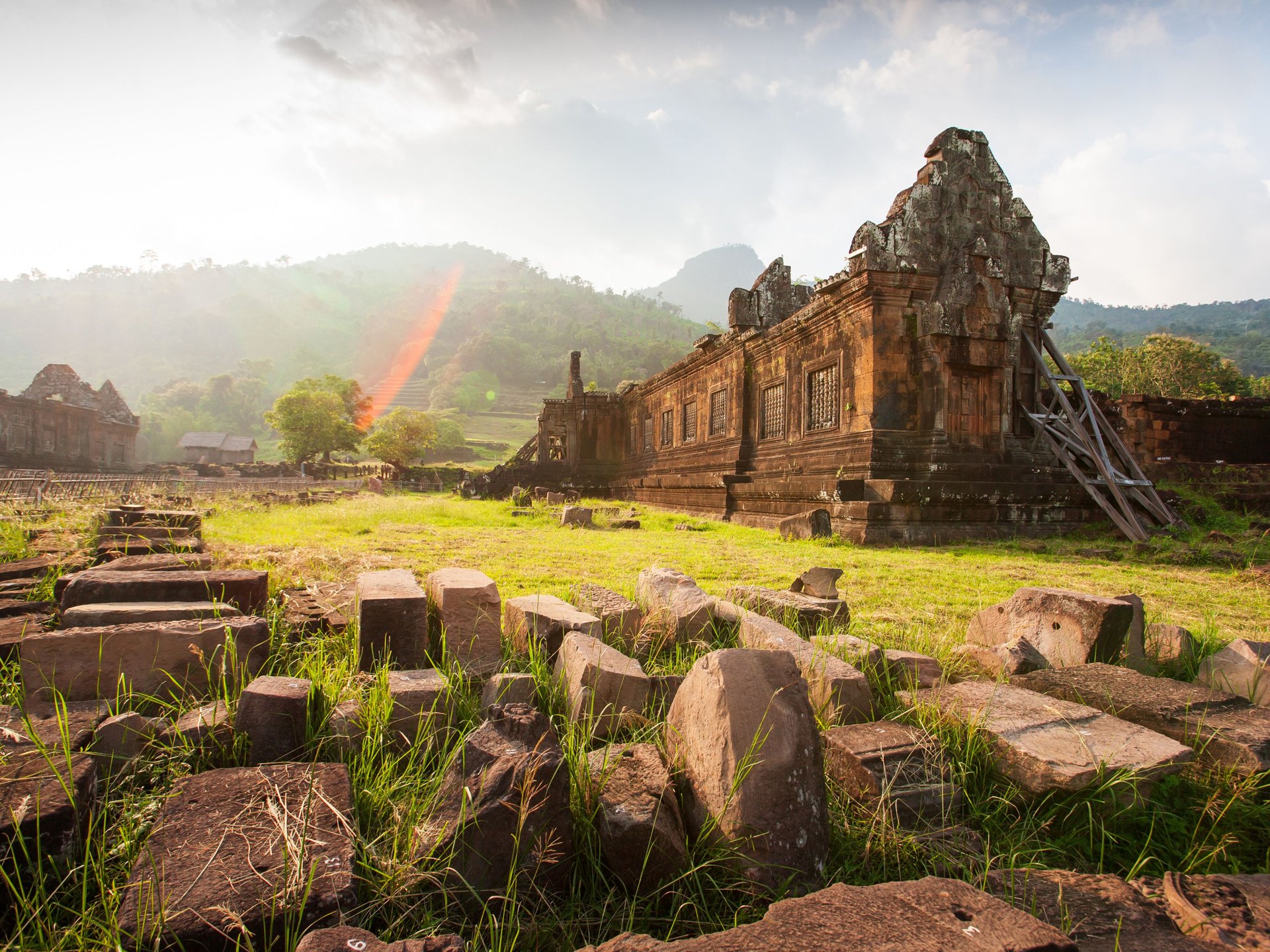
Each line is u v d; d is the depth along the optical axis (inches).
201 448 3388.3
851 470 587.8
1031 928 60.5
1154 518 557.6
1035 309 642.2
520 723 88.4
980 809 102.4
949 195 596.1
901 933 59.9
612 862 81.0
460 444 3528.5
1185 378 1811.0
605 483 1366.9
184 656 117.6
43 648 110.7
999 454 580.7
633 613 165.2
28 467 1733.5
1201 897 74.3
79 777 78.2
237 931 62.4
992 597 266.1
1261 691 134.2
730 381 860.0
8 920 67.3
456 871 76.0
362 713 106.0
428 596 163.5
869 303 580.7
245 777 85.3
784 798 83.1
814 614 177.3
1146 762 100.7
